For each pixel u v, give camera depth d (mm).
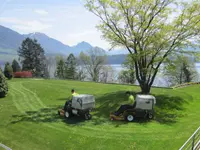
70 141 12578
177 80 49406
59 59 74250
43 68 76188
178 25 18828
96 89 29000
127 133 13305
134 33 19203
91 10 19672
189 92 26094
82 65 64188
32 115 17406
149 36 19188
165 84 52156
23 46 71938
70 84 34062
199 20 18562
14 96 25172
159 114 17078
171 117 16547
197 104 20750
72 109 16172
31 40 73188
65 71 68375
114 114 15766
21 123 15578
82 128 14328
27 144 12555
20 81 38281
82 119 16188
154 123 15094
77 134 13367
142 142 12070
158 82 53000
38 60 73625
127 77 51000
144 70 19938
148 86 21031
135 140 12312
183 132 13398
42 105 20844
